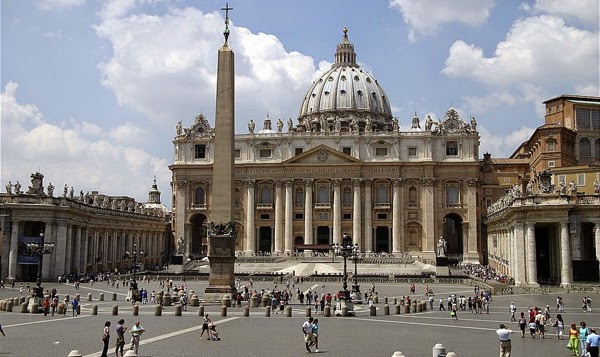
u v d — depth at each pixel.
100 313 46.09
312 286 80.94
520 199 72.94
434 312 51.41
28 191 83.75
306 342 28.69
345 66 192.50
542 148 108.06
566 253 69.38
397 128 137.50
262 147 135.12
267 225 133.25
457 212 128.50
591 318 46.47
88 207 94.38
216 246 49.91
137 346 27.31
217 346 29.94
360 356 27.64
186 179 135.50
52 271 83.50
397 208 129.50
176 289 64.62
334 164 130.88
